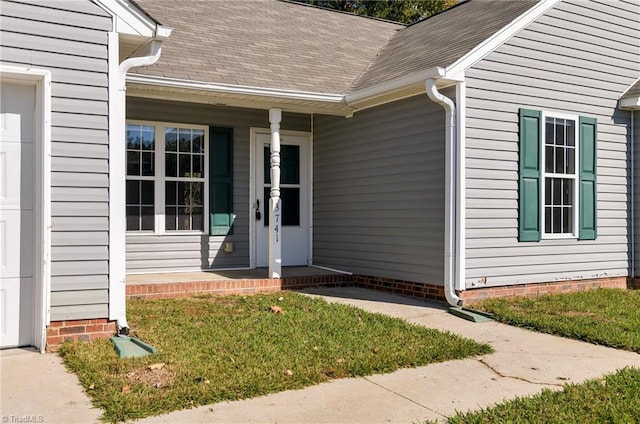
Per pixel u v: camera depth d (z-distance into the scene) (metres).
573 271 8.48
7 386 3.99
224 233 9.39
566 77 8.37
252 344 5.09
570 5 8.40
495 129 7.56
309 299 7.43
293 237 10.15
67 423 3.39
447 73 7.01
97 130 5.09
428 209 7.68
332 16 12.41
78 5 5.00
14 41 4.73
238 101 8.21
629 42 9.23
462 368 4.72
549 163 8.20
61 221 4.93
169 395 3.76
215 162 9.34
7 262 4.84
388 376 4.47
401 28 12.78
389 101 8.35
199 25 9.75
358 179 9.12
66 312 4.96
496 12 8.77
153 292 7.39
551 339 5.74
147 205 8.80
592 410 3.72
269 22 10.95
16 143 4.88
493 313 6.73
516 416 3.61
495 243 7.57
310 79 8.73
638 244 9.23
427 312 6.95
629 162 9.27
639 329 5.98
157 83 7.13
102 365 4.35
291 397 3.93
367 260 8.90
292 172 10.16
